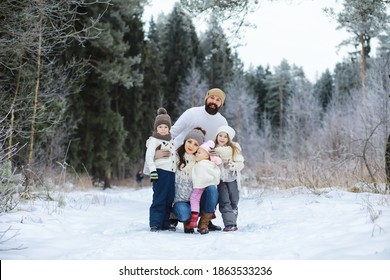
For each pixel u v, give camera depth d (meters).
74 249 4.84
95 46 23.81
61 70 14.11
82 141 24.88
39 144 12.95
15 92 10.01
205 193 5.99
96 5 23.41
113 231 6.18
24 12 8.74
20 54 9.39
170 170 6.23
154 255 4.39
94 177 27.19
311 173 11.54
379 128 14.16
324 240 4.40
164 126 6.34
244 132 47.78
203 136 6.27
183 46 56.91
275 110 70.62
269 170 15.23
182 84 52.22
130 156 35.12
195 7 10.85
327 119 29.06
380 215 5.15
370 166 10.73
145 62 36.66
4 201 7.10
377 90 18.45
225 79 57.09
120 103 34.25
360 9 10.01
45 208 7.89
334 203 7.23
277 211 7.44
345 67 56.00
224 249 4.45
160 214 6.18
